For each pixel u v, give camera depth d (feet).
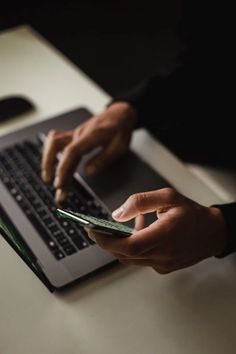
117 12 9.32
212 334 2.31
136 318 2.35
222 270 2.57
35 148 3.22
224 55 3.77
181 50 3.97
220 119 3.93
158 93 3.65
